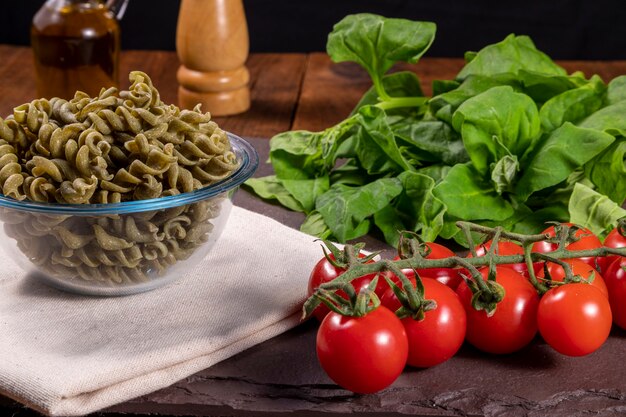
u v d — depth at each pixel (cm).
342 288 80
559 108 125
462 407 85
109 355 87
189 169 98
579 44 276
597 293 86
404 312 84
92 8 169
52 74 170
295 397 86
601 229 116
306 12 277
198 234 99
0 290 102
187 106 177
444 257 93
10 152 96
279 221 126
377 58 137
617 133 121
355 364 80
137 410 85
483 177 120
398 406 84
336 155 133
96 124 94
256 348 94
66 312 97
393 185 120
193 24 171
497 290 85
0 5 278
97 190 93
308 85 196
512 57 139
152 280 100
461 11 274
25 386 83
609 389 87
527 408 85
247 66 209
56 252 95
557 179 116
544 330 87
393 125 134
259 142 156
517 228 119
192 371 88
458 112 118
